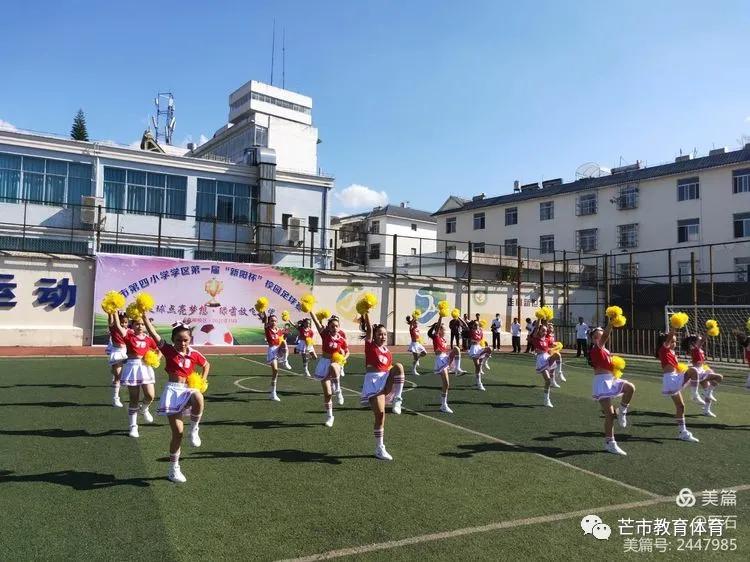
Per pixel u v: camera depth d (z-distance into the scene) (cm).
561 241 3975
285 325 2258
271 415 961
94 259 2020
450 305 2748
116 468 639
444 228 4866
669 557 452
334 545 454
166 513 511
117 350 988
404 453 739
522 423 953
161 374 1457
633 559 446
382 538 469
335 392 1140
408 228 5359
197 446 743
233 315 2259
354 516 515
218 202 2697
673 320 891
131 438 775
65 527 474
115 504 529
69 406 980
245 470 646
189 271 2184
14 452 691
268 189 2733
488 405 1120
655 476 664
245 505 536
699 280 3244
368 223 5381
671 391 870
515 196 4388
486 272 3344
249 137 3338
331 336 905
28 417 886
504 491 598
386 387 712
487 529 495
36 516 495
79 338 1988
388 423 924
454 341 2558
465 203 4859
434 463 696
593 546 468
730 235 3169
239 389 1240
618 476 661
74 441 751
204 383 647
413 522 505
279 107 5012
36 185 2325
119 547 440
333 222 5800
